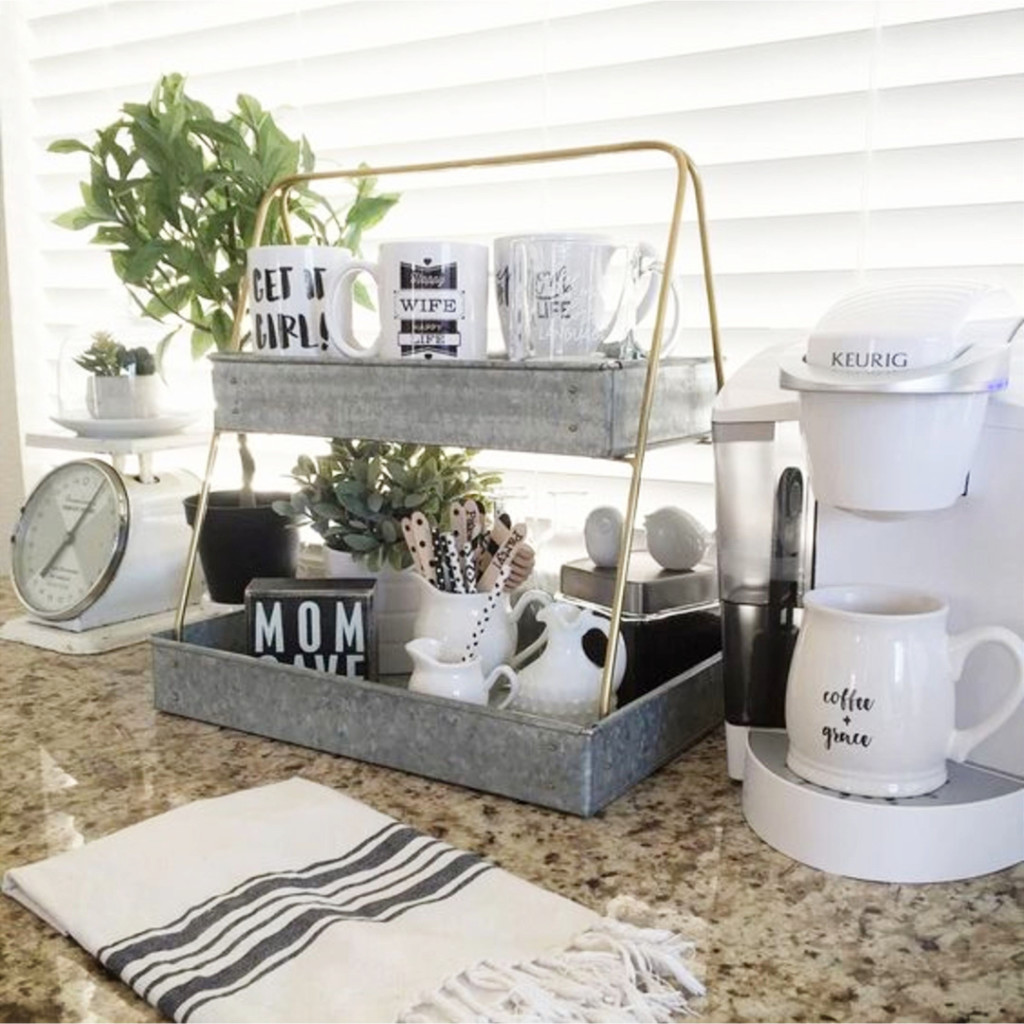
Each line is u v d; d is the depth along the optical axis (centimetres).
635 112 114
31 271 170
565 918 60
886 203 102
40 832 73
